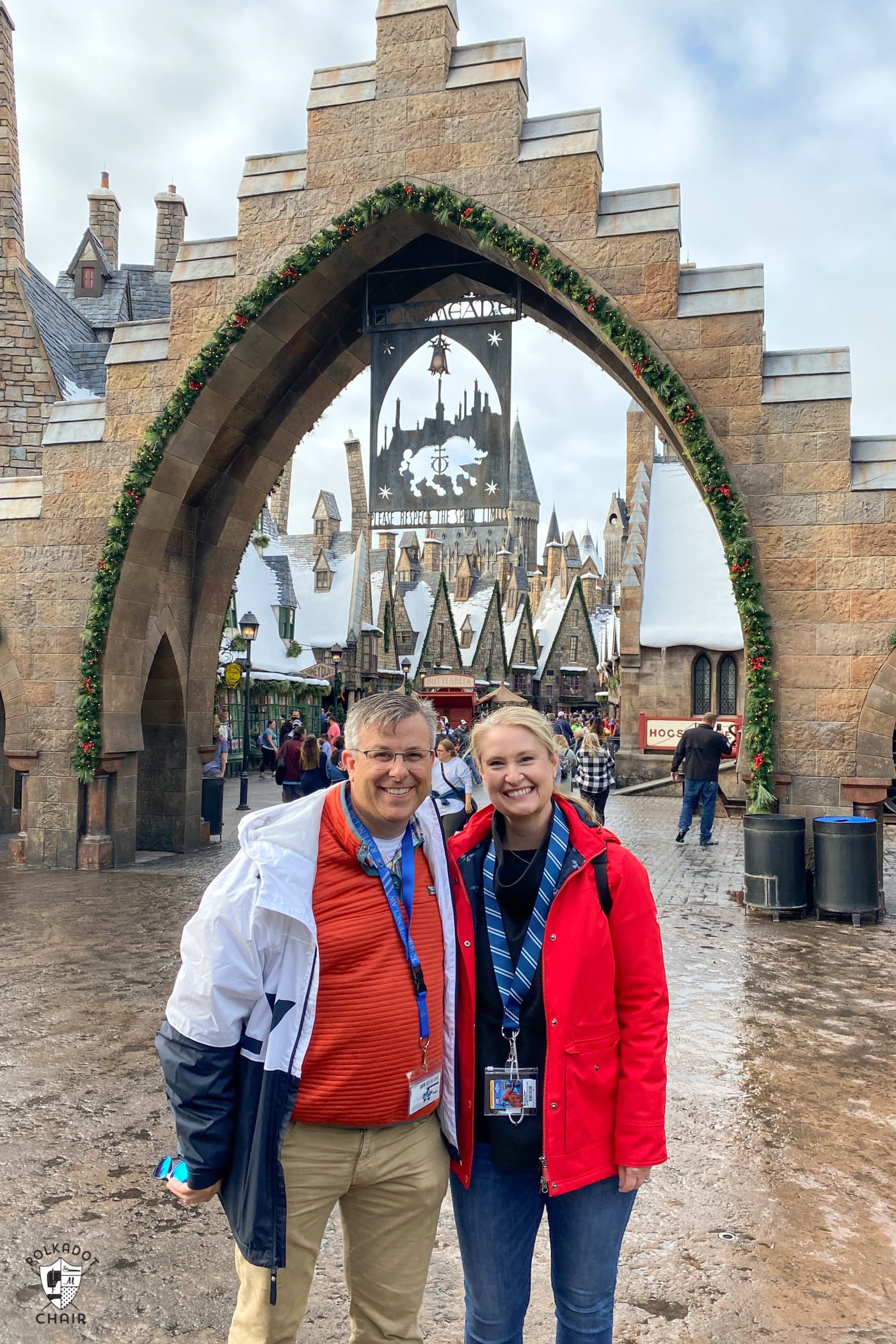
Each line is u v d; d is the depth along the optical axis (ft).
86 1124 16.75
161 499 42.88
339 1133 8.13
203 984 7.69
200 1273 12.35
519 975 8.46
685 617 96.02
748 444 35.58
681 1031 21.71
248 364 42.22
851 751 34.35
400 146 39.78
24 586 44.16
